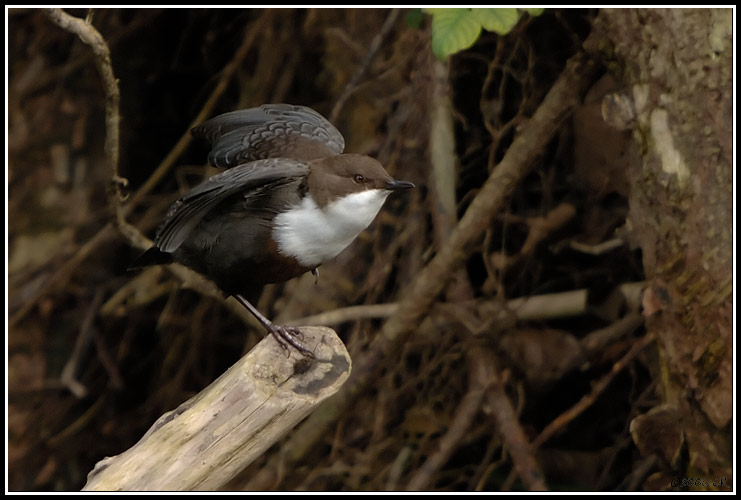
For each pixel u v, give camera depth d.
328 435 9.98
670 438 7.35
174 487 5.33
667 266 7.18
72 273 12.70
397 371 10.34
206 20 12.58
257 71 11.88
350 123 10.83
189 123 13.22
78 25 6.67
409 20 8.29
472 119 10.55
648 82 7.21
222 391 5.42
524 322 10.27
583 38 9.38
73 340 12.83
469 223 8.68
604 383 9.46
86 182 12.97
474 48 10.28
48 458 12.55
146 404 12.49
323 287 10.53
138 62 12.98
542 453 10.66
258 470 11.09
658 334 7.38
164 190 13.09
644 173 7.24
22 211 12.79
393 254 10.35
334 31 10.83
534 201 10.86
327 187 6.41
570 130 10.06
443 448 9.53
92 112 13.02
